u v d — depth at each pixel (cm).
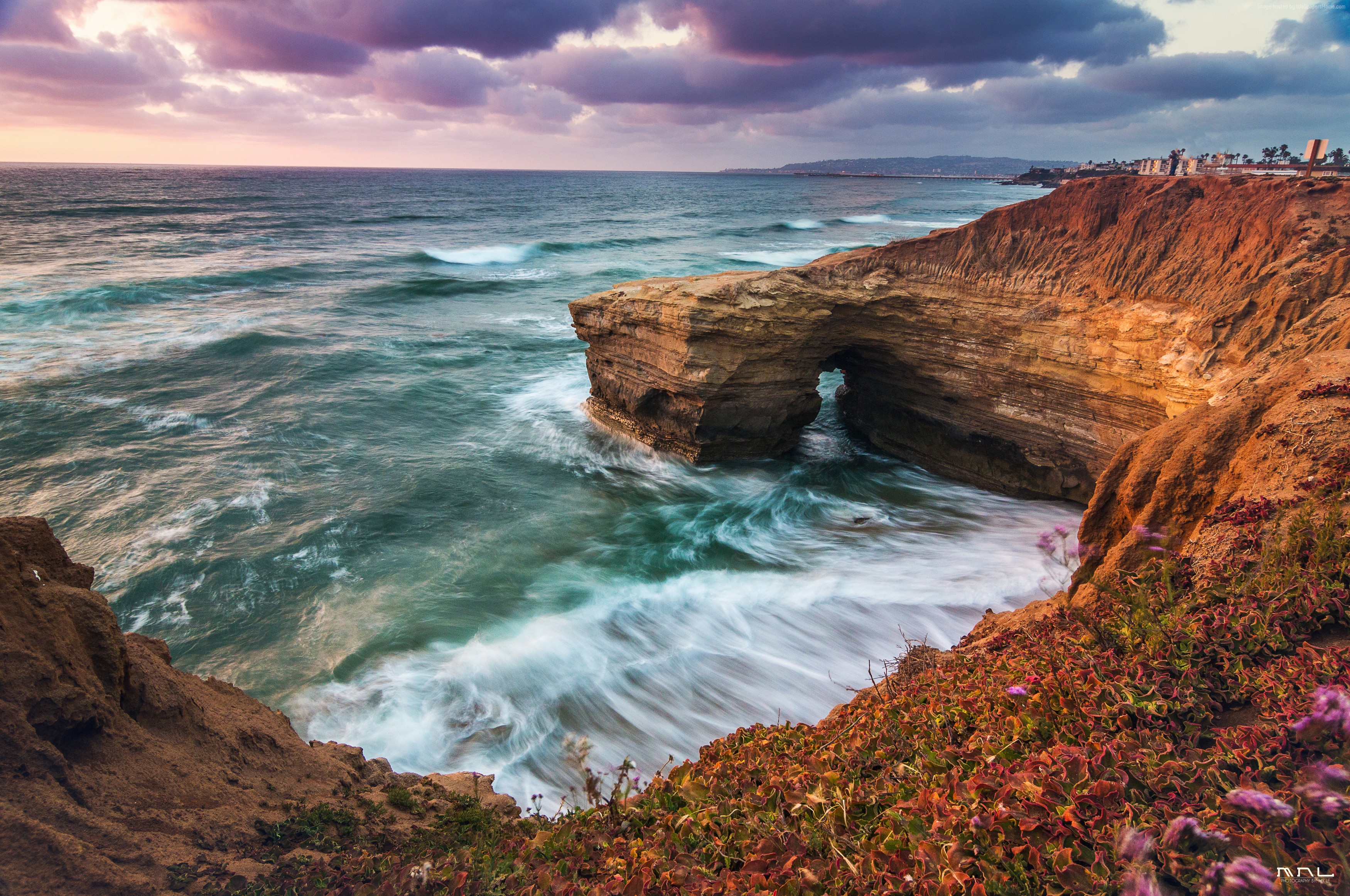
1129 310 1672
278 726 663
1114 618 595
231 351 2989
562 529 1828
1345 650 438
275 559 1592
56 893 365
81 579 583
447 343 3384
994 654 666
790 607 1473
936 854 346
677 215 11381
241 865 443
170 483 1888
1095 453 1764
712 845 426
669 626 1410
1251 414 838
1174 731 415
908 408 2233
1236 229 1579
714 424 2112
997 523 1853
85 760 469
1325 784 330
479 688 1218
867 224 10094
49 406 2342
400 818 588
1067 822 344
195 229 7006
